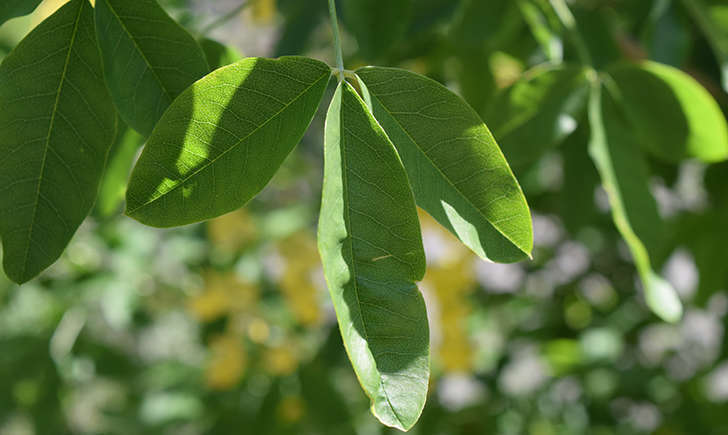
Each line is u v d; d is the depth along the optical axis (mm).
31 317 1171
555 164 958
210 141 351
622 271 1177
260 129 353
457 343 855
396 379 339
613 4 704
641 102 479
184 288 1048
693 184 960
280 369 990
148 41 377
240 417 1043
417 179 357
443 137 357
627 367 1139
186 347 1281
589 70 477
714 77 726
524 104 475
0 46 673
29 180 375
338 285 339
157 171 351
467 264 852
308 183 1103
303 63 352
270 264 1017
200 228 1073
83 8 374
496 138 476
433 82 355
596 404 1132
